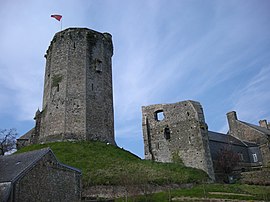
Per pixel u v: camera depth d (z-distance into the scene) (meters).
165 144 37.94
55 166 20.00
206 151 35.12
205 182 31.64
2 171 18.52
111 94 40.22
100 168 27.55
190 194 24.67
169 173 30.31
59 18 41.88
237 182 34.34
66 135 34.16
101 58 40.25
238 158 38.81
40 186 18.20
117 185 24.83
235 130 50.81
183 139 36.84
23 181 17.03
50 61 39.94
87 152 31.08
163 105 40.03
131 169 28.42
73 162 28.23
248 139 48.59
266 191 26.58
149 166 31.47
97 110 37.03
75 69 37.56
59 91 36.66
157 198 23.64
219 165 37.12
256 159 43.72
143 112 40.91
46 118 36.31
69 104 35.72
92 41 40.12
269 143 43.50
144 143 38.97
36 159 18.62
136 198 23.44
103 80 39.31
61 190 19.81
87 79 37.47
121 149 35.72
